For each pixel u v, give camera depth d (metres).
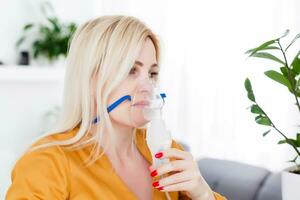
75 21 3.31
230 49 2.73
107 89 0.82
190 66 2.94
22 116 3.04
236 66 2.71
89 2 3.40
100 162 0.84
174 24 3.01
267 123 0.89
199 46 2.89
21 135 3.04
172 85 3.02
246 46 2.66
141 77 0.83
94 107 0.86
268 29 2.55
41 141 0.85
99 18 0.86
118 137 0.88
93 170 0.83
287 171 0.87
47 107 3.21
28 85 3.07
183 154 0.78
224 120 2.79
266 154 2.61
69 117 0.88
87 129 0.85
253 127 2.67
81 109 0.87
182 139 2.99
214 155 2.86
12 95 2.97
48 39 2.93
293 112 2.48
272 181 1.44
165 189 0.78
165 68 3.03
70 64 0.86
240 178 1.50
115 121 0.86
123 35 0.81
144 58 0.83
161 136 0.78
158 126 0.78
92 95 0.85
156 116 0.79
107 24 0.82
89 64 0.82
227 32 2.74
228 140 2.79
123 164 0.90
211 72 2.84
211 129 2.87
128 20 0.83
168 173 0.81
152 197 0.90
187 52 2.95
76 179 0.80
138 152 0.95
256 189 1.44
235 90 2.73
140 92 0.81
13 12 2.88
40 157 0.80
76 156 0.83
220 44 2.78
